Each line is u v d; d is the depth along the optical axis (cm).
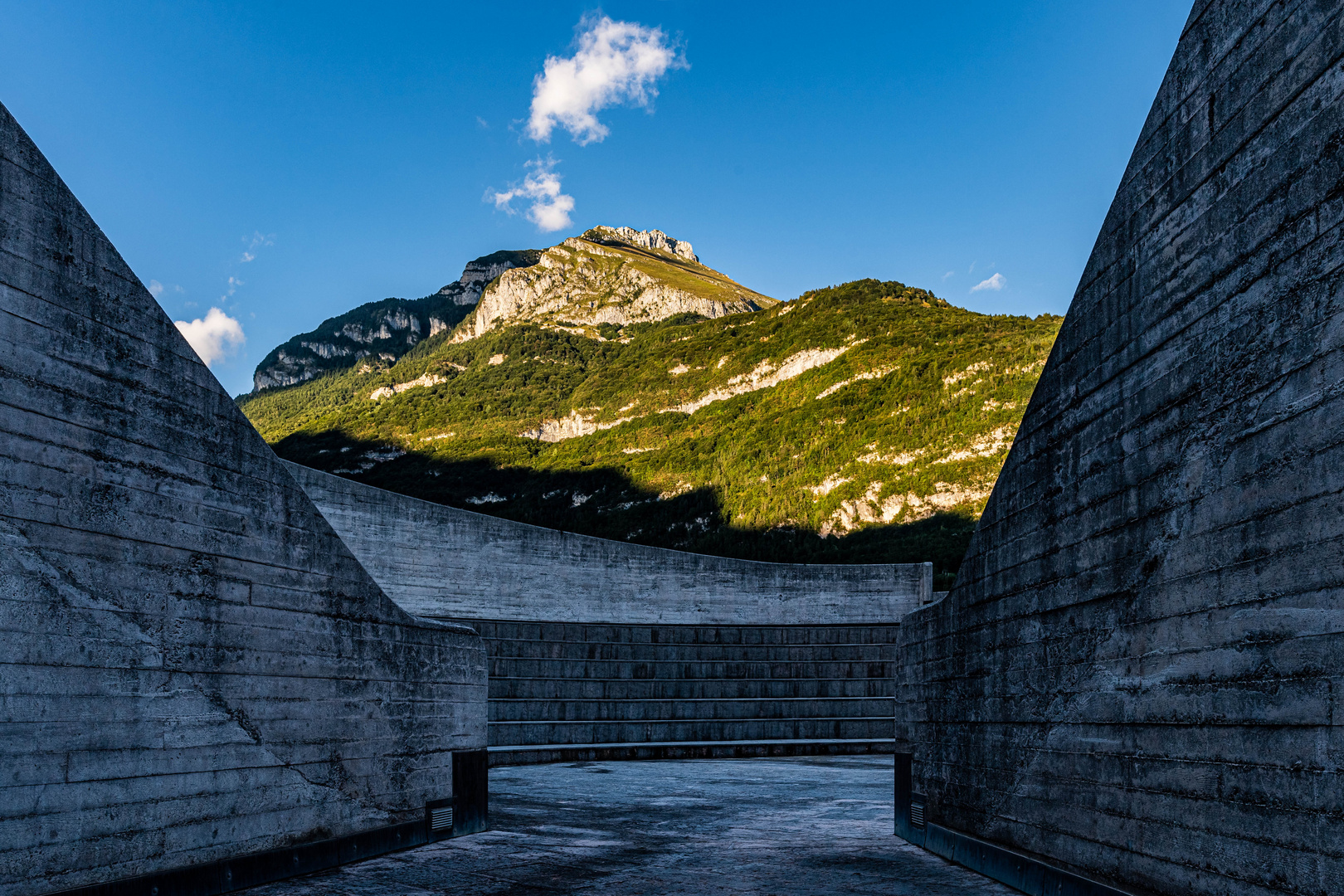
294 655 723
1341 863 375
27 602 517
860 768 1588
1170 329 529
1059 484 655
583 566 1969
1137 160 578
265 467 712
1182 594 500
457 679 947
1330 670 386
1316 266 409
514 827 978
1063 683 632
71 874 528
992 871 725
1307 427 409
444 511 1772
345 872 732
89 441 565
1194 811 479
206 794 628
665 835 936
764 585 2136
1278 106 442
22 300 532
